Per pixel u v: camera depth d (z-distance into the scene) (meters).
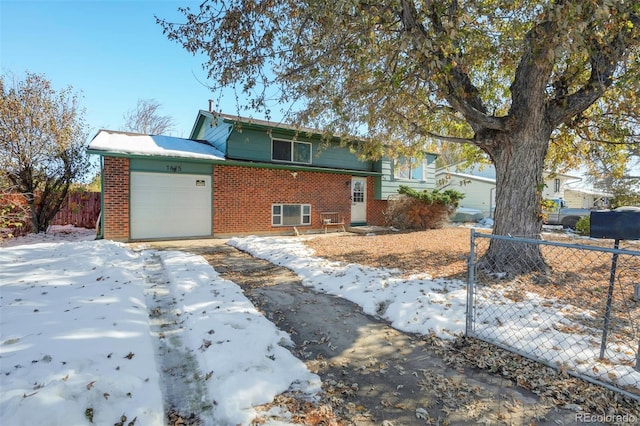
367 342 3.41
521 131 5.59
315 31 5.30
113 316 3.42
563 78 5.71
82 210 12.84
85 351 2.62
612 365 2.78
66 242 8.95
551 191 24.69
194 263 6.39
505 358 3.05
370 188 15.45
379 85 5.93
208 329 3.32
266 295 4.84
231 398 2.27
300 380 2.63
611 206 18.16
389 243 9.52
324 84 6.02
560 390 2.55
